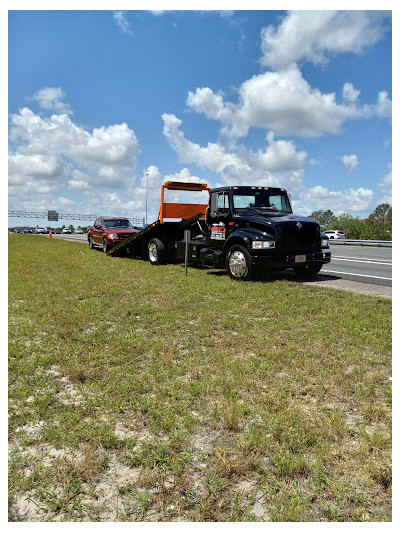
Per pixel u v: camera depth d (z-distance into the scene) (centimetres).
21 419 307
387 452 262
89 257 1742
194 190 1376
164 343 501
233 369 400
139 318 643
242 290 841
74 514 209
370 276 1120
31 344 506
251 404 327
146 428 296
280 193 1141
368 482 231
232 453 260
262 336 524
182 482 232
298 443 267
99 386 372
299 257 977
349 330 540
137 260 1625
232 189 1072
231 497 221
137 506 215
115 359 441
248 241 962
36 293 855
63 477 238
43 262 1525
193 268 1305
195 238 1262
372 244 3072
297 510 207
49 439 278
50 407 330
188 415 306
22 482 234
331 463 250
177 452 264
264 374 386
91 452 260
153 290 871
